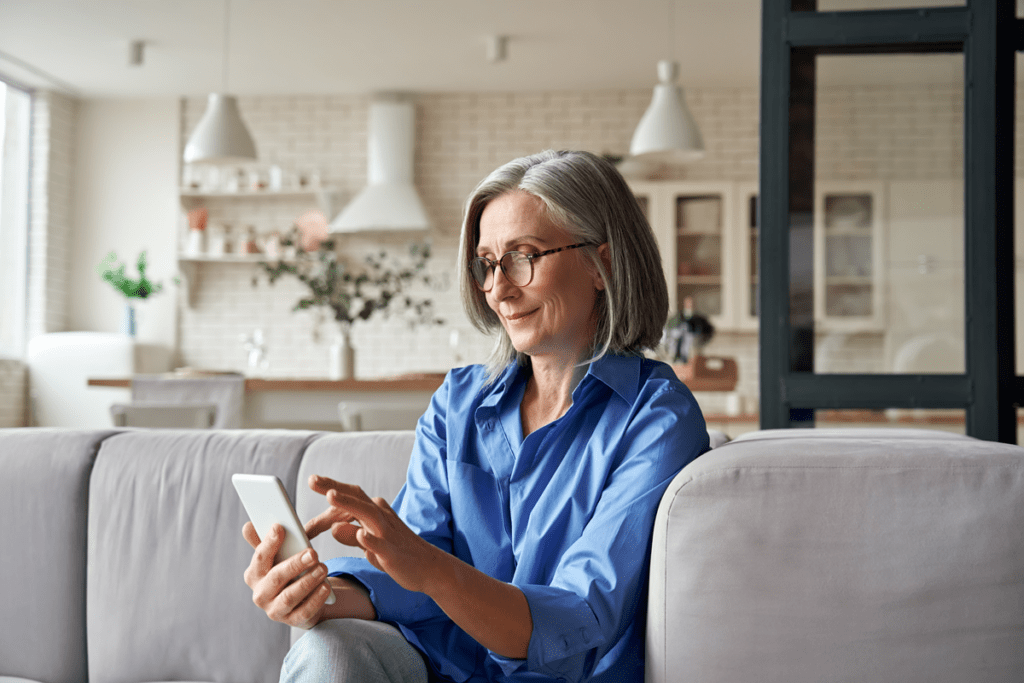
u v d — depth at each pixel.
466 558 1.20
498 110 6.56
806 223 2.08
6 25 5.38
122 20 5.31
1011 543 0.89
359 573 1.11
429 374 4.31
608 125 6.50
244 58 5.92
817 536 0.91
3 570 1.65
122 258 6.64
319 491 0.91
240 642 1.53
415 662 1.05
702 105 6.42
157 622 1.56
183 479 1.62
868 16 2.05
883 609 0.89
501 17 5.22
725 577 0.92
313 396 3.88
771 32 2.09
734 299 6.02
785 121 2.08
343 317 4.65
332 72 6.16
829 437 1.17
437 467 1.26
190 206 6.66
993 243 1.99
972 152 2.01
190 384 3.84
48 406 6.16
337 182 6.62
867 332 2.06
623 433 1.13
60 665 1.62
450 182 6.55
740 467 0.94
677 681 0.92
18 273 6.38
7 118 6.34
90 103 6.73
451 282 6.49
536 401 1.27
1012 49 2.00
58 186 6.54
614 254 1.22
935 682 0.88
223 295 6.61
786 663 0.90
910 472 0.91
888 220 2.07
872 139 2.07
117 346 6.13
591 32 5.43
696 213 6.07
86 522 1.66
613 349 1.24
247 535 1.04
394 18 5.25
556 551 1.12
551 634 0.94
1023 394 1.99
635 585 1.01
